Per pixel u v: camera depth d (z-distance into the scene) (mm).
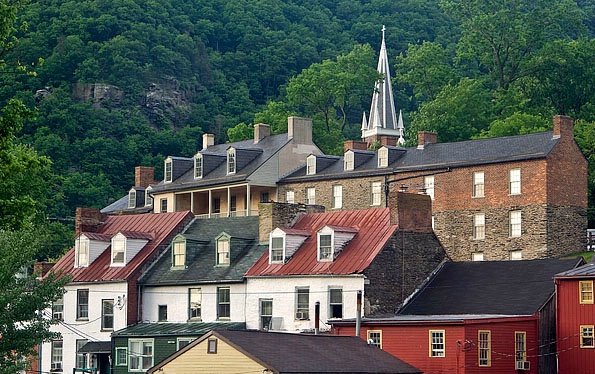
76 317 156250
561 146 180500
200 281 147250
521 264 138875
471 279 138625
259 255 147000
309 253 142375
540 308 128750
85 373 152875
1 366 108062
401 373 114750
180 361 113188
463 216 185875
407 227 140000
